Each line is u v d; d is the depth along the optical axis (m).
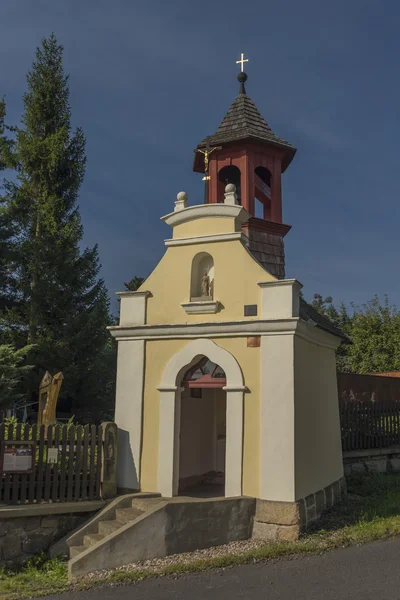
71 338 22.47
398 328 27.92
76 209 25.56
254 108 17.52
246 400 10.12
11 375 15.41
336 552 8.59
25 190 24.70
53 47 26.95
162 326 10.98
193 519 9.17
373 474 14.60
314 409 11.00
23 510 9.25
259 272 10.49
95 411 23.48
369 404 15.20
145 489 10.66
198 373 11.01
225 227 11.00
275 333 10.05
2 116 24.34
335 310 37.38
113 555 8.49
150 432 10.85
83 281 24.41
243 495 9.84
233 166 16.59
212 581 7.56
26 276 23.42
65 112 26.50
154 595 7.15
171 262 11.39
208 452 13.34
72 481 10.05
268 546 8.89
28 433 9.82
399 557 8.25
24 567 9.11
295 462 9.59
